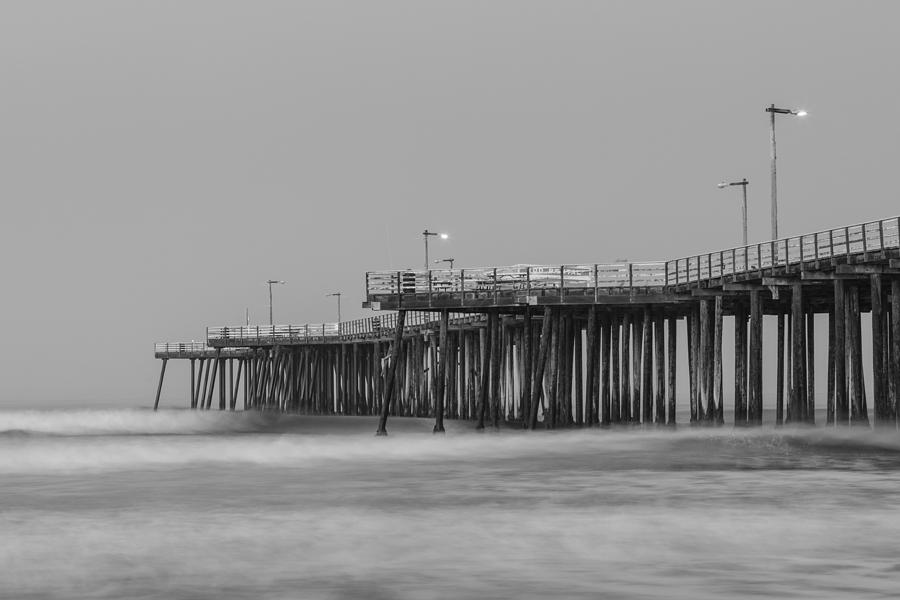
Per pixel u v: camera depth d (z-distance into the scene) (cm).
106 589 2380
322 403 11856
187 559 2670
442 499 3634
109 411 11306
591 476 4262
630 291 6169
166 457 5388
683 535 2888
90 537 2956
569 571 2502
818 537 2842
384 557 2670
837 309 4934
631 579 2416
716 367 5688
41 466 4978
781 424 6188
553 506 3425
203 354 13500
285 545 2827
